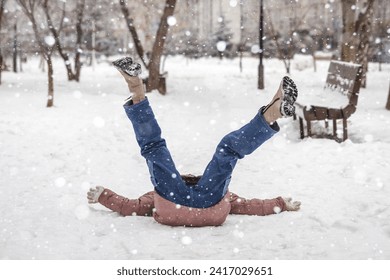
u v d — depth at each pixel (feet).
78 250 13.25
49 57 44.75
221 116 42.22
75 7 74.13
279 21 103.86
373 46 90.12
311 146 27.78
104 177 22.06
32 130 31.89
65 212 16.43
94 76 87.30
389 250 13.41
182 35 106.83
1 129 31.68
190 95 59.67
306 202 17.94
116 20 83.97
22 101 48.52
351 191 19.31
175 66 119.24
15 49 94.17
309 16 101.86
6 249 13.32
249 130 14.23
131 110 14.76
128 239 13.93
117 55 142.31
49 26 61.05
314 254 13.11
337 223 15.33
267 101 54.54
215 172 14.79
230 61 135.44
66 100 50.01
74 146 27.58
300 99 32.55
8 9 70.18
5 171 22.38
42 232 14.52
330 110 29.73
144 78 60.39
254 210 16.34
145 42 85.61
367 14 61.11
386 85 70.23
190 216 14.83
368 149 26.12
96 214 16.08
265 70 102.32
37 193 18.89
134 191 19.99
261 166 24.14
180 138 31.99
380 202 17.75
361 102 50.52
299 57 110.93
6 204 17.43
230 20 136.98
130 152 27.30
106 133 31.24
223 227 15.06
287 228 15.01
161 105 47.34
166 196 14.87
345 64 32.94
